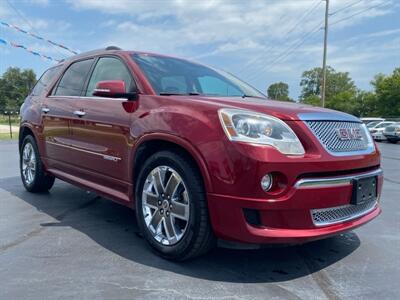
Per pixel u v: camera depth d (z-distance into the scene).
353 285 2.61
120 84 3.27
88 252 3.11
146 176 3.10
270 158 2.46
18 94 74.06
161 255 2.99
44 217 4.11
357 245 3.41
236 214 2.52
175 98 3.04
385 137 25.17
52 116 4.49
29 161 5.25
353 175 2.80
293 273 2.78
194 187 2.71
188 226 2.75
